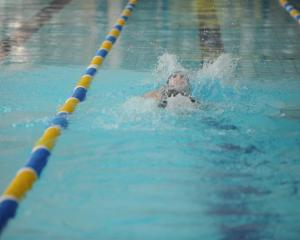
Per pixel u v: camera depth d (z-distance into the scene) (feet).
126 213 21.63
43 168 25.75
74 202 22.53
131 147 28.09
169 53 46.98
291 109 33.96
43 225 20.68
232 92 36.65
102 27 57.36
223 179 24.73
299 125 31.35
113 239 19.80
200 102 34.09
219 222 21.03
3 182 24.23
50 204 22.31
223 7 69.36
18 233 20.08
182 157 27.04
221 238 19.93
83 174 25.16
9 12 65.46
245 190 23.71
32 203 22.36
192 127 30.63
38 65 43.34
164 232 20.31
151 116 31.96
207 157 27.04
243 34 54.75
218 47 49.37
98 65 43.29
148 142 28.68
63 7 68.74
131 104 33.68
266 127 30.96
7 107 34.01
